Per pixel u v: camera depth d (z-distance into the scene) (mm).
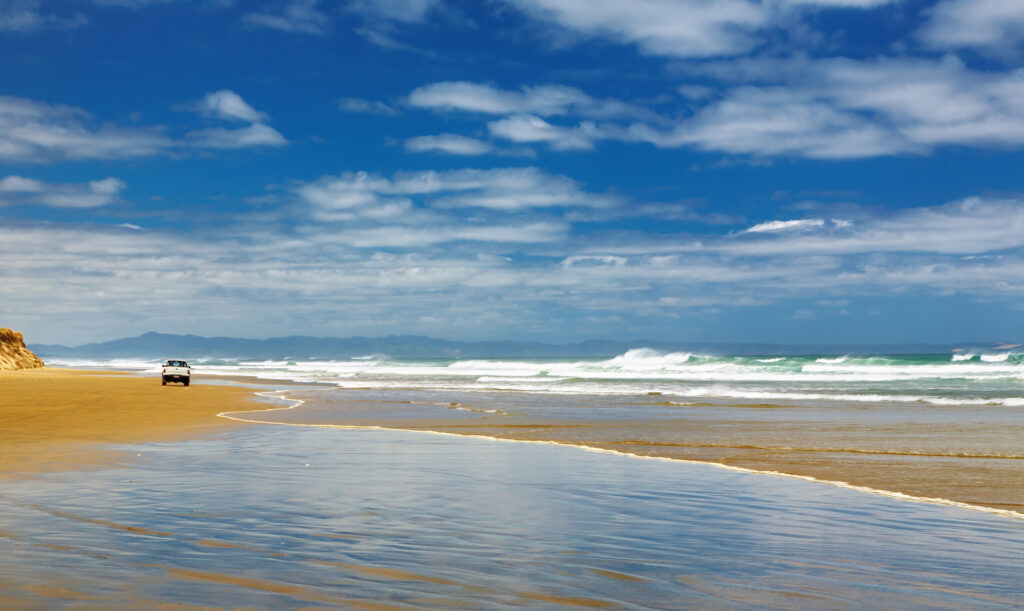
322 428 19047
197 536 6758
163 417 21766
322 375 71562
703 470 11953
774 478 11172
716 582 5625
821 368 63031
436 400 31969
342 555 6168
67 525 7133
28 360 75875
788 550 6703
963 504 9133
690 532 7398
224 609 4633
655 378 54219
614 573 5816
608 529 7469
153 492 9156
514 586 5387
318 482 10211
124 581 5203
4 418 20328
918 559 6445
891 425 19844
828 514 8445
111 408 24469
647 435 17609
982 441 16125
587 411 25344
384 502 8742
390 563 5945
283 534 6922
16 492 9023
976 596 5410
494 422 21203
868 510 8711
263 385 48250
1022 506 9008
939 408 26172
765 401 30344
